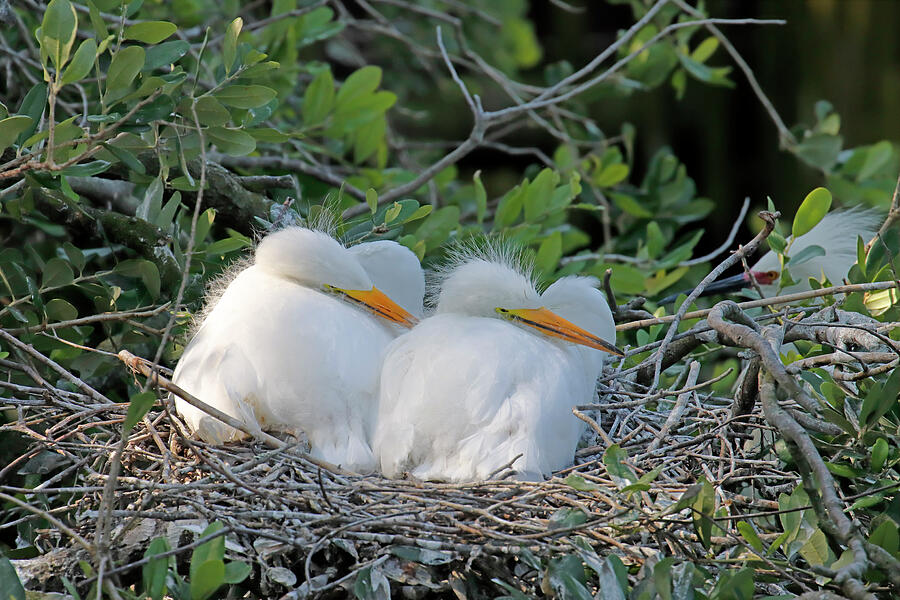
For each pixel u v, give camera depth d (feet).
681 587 18.10
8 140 21.98
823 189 26.84
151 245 29.30
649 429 25.11
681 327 32.04
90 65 21.50
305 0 40.45
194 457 23.49
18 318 25.59
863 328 22.11
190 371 24.02
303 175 37.58
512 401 23.00
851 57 59.62
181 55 25.04
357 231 32.86
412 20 52.70
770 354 19.85
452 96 58.39
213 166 31.60
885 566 17.43
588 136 45.93
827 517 18.69
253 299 25.32
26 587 20.26
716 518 19.16
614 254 37.45
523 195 34.17
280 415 23.43
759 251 50.08
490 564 19.77
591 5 67.82
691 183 39.88
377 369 24.75
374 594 19.07
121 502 22.67
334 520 19.95
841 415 21.27
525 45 55.57
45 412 25.22
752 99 61.72
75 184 32.01
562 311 28.22
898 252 27.68
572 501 20.58
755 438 24.84
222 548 18.07
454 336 24.35
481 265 28.37
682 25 33.01
